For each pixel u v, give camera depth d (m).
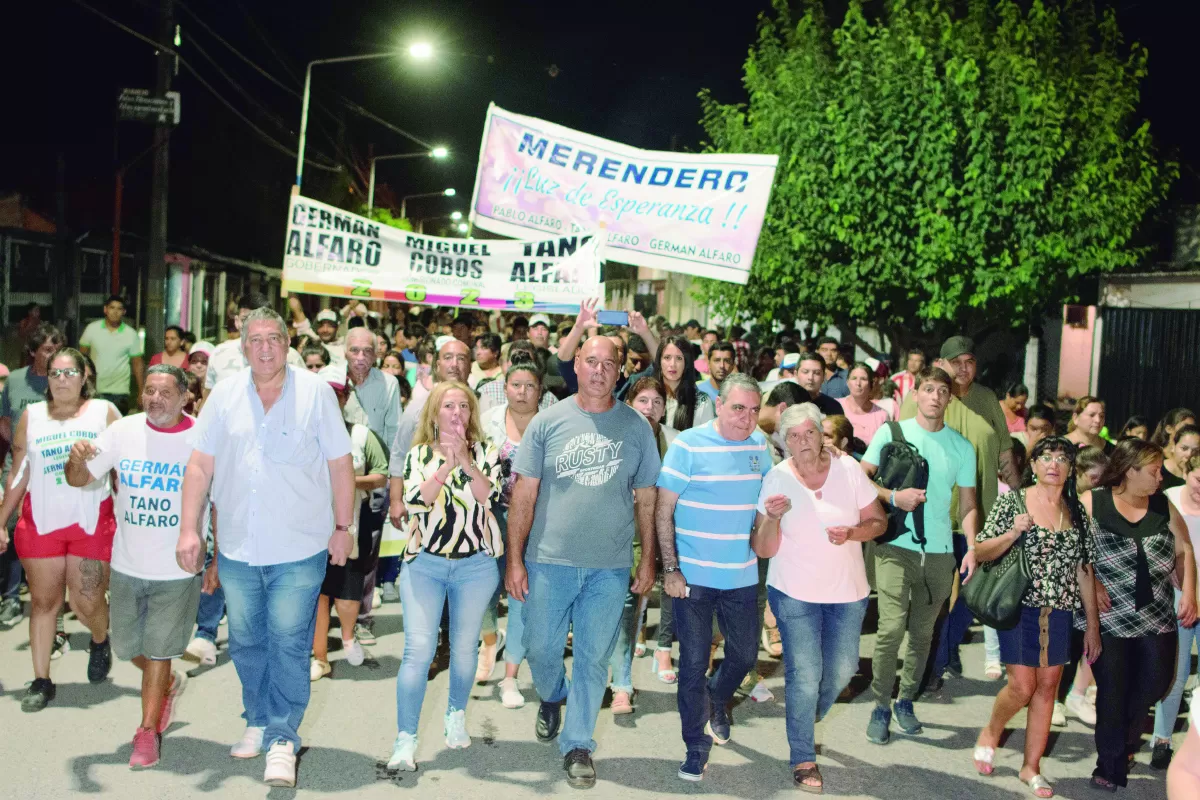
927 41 14.45
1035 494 5.50
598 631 5.27
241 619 5.16
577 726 5.28
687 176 8.27
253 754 5.39
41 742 5.54
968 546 6.17
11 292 16.59
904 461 6.00
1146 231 17.44
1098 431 8.19
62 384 6.08
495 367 8.82
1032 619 5.38
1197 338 14.92
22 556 6.05
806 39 15.38
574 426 5.27
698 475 5.35
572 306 8.14
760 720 6.36
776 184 15.09
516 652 6.38
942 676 7.12
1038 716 5.44
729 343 8.36
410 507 5.40
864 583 5.50
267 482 5.03
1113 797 5.43
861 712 6.57
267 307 5.05
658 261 8.34
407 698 5.32
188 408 9.25
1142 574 5.51
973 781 5.52
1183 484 6.91
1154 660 5.52
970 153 13.95
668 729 6.11
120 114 14.82
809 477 5.41
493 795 5.08
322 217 8.25
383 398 8.28
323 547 5.20
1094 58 14.94
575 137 8.45
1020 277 13.78
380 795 5.03
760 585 7.34
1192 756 2.50
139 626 5.39
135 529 5.32
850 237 14.35
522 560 5.42
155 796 4.93
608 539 5.27
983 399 7.60
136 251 21.67
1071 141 14.20
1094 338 16.06
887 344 20.55
